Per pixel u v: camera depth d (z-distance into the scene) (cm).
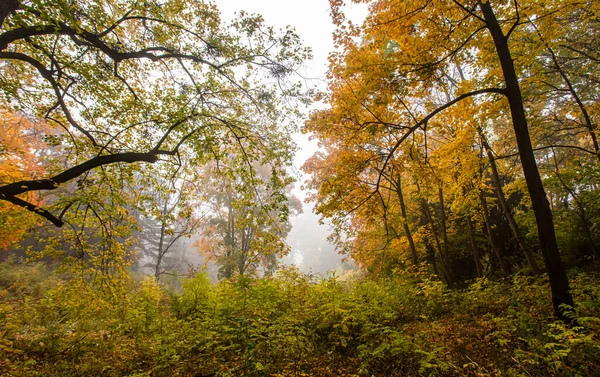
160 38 806
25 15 482
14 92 619
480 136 1009
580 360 362
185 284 879
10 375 446
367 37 662
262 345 528
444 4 605
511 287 812
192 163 822
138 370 497
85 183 669
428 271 1536
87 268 743
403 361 461
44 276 1574
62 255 723
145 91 908
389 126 668
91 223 751
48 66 745
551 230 507
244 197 877
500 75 779
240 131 882
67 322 704
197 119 829
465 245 1543
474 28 665
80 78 707
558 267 495
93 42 661
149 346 581
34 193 795
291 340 513
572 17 1015
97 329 686
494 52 721
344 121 703
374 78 631
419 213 1571
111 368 505
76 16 648
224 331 605
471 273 1563
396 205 1536
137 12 756
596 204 1009
